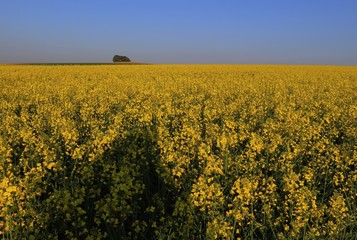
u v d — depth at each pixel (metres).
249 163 6.71
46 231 4.76
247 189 5.09
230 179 6.25
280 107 12.74
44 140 7.55
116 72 32.91
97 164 6.48
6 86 19.39
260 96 16.50
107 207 4.91
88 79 26.53
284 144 8.35
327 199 6.56
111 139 7.37
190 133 7.80
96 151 6.71
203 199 5.26
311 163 7.25
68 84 20.58
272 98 15.87
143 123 10.25
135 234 5.33
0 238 4.36
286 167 6.82
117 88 18.45
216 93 16.67
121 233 5.14
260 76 30.36
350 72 37.56
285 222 5.71
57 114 10.55
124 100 14.94
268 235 5.53
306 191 5.18
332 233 4.97
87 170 5.88
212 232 4.70
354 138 9.30
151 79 26.03
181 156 6.64
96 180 6.38
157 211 5.77
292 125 9.72
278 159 7.38
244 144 9.16
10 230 4.32
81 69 36.66
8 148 6.61
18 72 30.66
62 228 5.08
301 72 36.88
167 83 20.58
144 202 6.18
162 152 6.96
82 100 14.94
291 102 14.20
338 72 37.22
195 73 34.19
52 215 4.98
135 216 5.43
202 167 6.74
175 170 6.09
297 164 7.59
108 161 6.38
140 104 14.09
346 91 19.41
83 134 9.31
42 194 6.03
